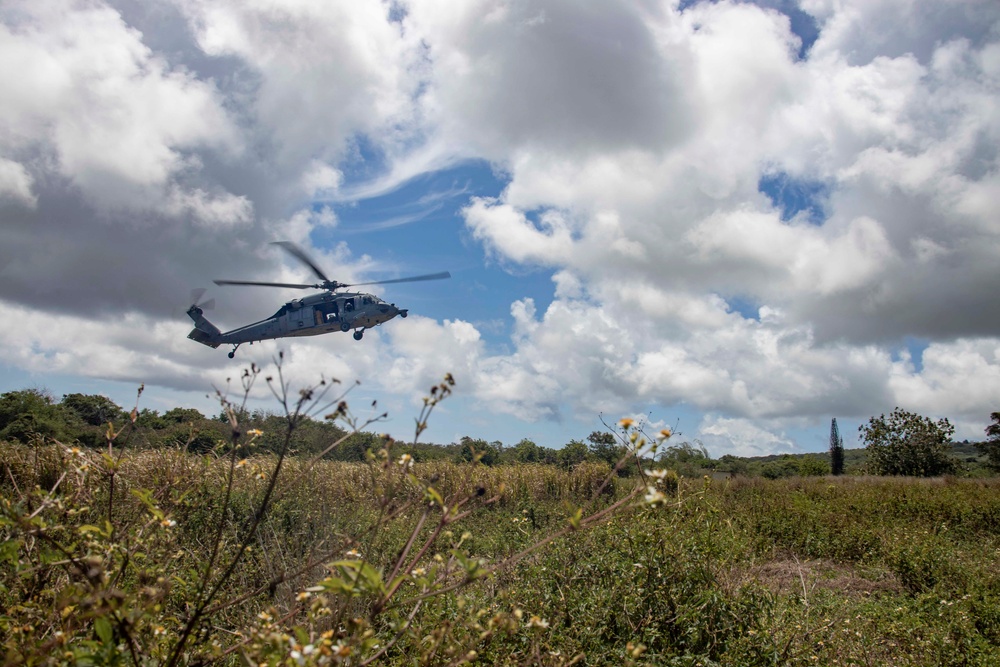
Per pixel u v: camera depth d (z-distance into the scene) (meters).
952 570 6.75
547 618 3.60
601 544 4.61
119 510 3.20
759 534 8.70
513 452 23.22
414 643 2.85
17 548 2.13
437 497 2.34
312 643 2.07
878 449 32.28
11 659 1.78
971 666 4.42
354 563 2.09
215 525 3.88
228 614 3.23
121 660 1.90
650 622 3.90
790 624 4.15
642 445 2.33
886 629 4.79
